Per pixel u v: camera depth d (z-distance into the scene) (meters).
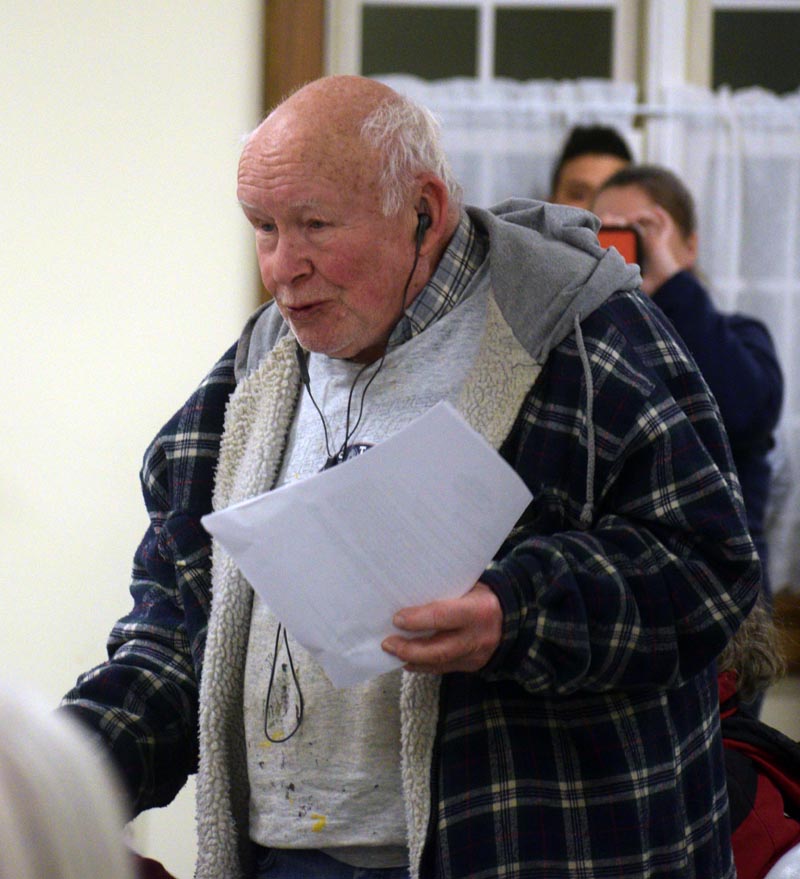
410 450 3.26
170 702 3.93
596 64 7.99
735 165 7.91
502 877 3.47
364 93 3.66
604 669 3.40
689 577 3.50
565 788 3.54
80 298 7.92
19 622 7.91
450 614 3.24
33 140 7.89
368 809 3.63
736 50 8.03
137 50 7.90
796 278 7.91
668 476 3.54
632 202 7.18
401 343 3.78
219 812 3.80
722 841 3.83
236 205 7.95
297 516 3.27
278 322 4.09
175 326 7.95
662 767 3.62
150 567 4.14
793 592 7.86
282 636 3.76
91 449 7.94
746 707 5.02
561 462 3.62
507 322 3.71
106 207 7.92
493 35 7.96
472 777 3.52
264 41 7.86
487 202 7.88
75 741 1.78
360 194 3.57
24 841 1.65
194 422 4.12
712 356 6.77
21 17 7.86
